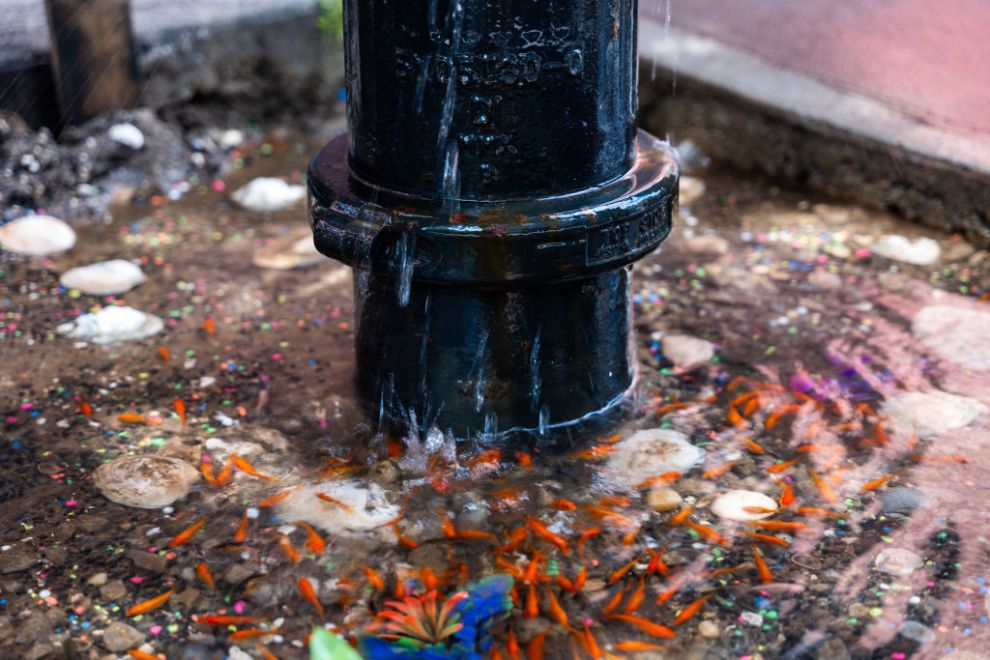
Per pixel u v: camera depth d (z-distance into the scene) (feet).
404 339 8.16
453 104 7.08
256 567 7.28
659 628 6.72
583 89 7.25
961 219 11.75
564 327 8.16
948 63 14.65
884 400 9.11
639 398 9.11
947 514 7.76
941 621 6.81
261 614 6.91
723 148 13.88
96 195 12.66
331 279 11.18
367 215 7.43
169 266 11.35
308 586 7.05
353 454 8.41
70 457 8.41
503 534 7.58
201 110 14.24
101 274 11.04
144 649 6.66
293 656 6.61
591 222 7.34
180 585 7.14
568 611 6.91
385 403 8.55
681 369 9.59
